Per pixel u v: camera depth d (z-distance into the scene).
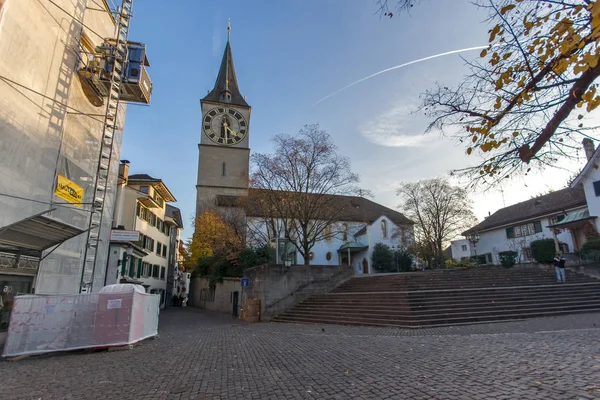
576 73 3.56
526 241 36.06
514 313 14.70
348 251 41.31
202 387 5.61
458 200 37.44
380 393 4.82
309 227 28.19
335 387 5.24
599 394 4.11
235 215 31.98
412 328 12.89
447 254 57.22
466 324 13.33
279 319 19.98
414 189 40.41
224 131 49.12
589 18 3.96
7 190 10.45
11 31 10.45
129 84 16.98
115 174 19.44
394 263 39.88
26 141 11.39
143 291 11.64
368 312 16.34
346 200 27.03
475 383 4.94
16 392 5.63
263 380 5.91
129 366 7.52
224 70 53.91
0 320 10.63
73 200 14.73
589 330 9.32
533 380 4.87
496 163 5.45
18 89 10.91
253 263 25.55
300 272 22.34
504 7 4.60
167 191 40.03
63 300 9.73
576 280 20.48
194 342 11.29
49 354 9.48
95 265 16.06
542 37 4.49
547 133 4.36
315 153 25.75
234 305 24.58
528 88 4.59
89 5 15.70
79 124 15.19
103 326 9.94
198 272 39.78
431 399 4.45
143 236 34.06
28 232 10.20
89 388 5.78
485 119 5.23
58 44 13.23
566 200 33.59
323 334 12.52
